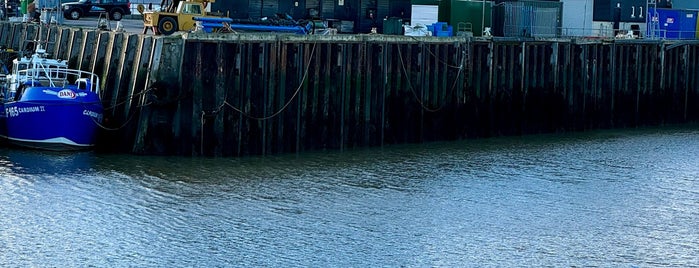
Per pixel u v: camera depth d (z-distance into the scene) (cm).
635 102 5459
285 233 2959
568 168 3991
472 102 4728
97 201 3228
